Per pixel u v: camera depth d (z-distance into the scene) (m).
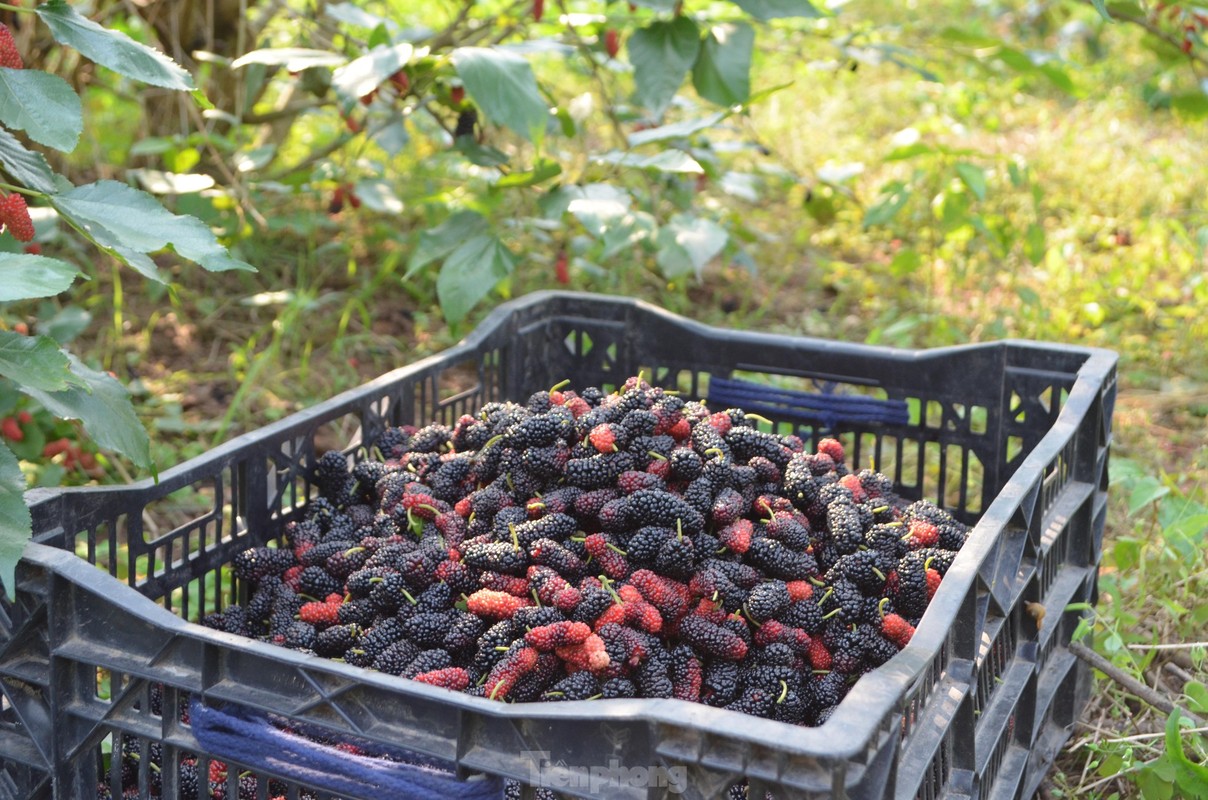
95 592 0.65
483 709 0.59
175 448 1.26
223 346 1.48
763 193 2.17
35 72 0.65
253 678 0.63
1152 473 1.27
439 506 0.81
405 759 0.66
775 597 0.73
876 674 0.58
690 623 0.72
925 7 3.16
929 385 0.99
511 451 0.80
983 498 0.99
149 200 0.67
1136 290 1.70
